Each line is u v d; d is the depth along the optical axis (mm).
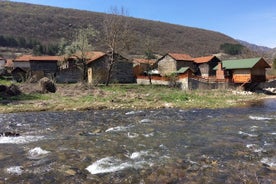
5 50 140625
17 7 193500
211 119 24797
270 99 44406
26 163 12617
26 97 40031
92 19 191250
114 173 11305
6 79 70375
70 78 63531
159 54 125500
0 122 23891
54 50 142875
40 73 68188
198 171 11422
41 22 176750
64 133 19141
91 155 13781
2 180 10664
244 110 31422
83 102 36188
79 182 10469
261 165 12023
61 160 13016
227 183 10172
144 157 13367
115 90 50688
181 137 17531
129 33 60875
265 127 20641
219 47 192375
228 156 13414
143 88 53938
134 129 20281
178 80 55875
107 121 24047
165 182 10375
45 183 10398
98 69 62500
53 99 38750
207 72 72938
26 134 18859
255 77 56156
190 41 194750
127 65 65188
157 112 29656
